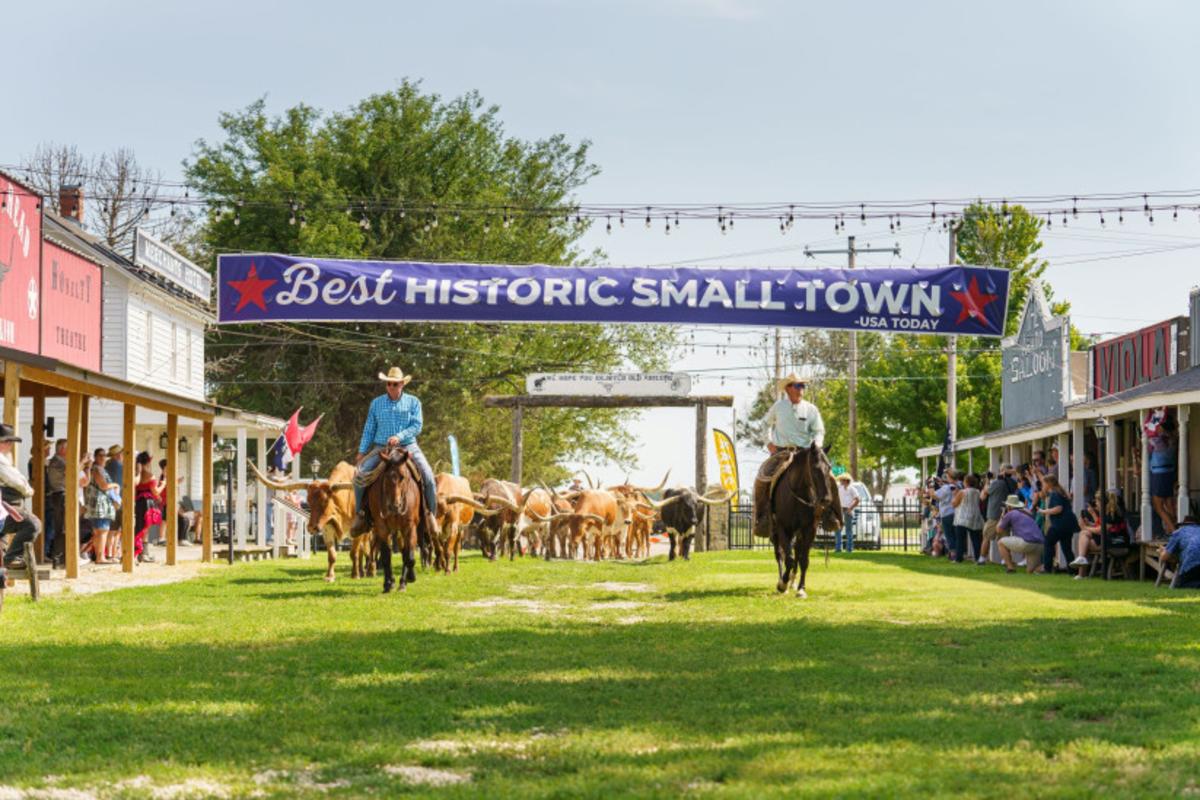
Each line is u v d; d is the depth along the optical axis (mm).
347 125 61406
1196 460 23719
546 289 26000
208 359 61469
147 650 11484
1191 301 26062
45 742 7363
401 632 12969
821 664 10359
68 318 27188
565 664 10500
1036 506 26500
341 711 8352
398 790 6297
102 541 25969
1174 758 6691
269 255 25875
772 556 33656
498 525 29047
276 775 6672
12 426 19359
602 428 66062
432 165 62438
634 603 16922
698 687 9211
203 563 28000
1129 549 22375
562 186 65000
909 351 62656
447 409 60344
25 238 23578
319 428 60625
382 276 25938
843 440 76312
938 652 11125
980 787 6109
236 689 9227
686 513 31453
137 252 37375
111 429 38438
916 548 42875
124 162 66062
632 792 6090
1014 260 60438
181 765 6848
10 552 17281
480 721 8008
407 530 18500
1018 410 36250
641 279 26047
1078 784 6156
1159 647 11266
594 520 31078
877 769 6512
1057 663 10250
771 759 6773
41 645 11828
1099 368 32000
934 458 62594
